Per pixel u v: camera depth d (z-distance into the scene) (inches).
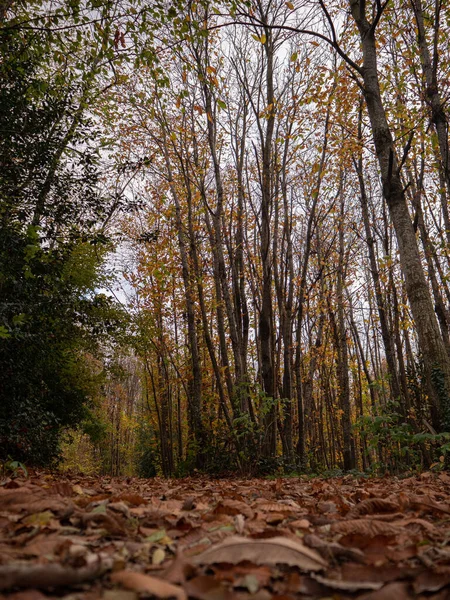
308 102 396.5
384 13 382.6
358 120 474.0
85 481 208.7
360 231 681.0
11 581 37.6
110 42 270.2
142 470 1111.0
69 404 538.0
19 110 318.0
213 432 455.5
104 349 595.5
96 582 43.8
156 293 580.7
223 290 437.1
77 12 263.6
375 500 97.0
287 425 452.8
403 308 613.9
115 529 70.6
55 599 37.3
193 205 559.8
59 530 67.9
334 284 767.1
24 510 81.1
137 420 1423.5
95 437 716.0
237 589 44.9
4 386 327.6
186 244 580.7
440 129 320.8
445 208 499.8
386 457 455.8
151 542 65.6
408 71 379.6
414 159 435.5
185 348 784.9
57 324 374.3
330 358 813.2
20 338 314.5
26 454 326.3
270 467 365.7
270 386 392.2
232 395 428.5
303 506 111.0
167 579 45.3
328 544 60.2
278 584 46.8
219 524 77.1
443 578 45.0
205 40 408.8
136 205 371.9
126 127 504.1
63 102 335.0
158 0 252.2
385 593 41.8
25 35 314.8
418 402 346.0
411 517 88.0
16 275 319.9
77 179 342.3
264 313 399.5
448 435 241.9
